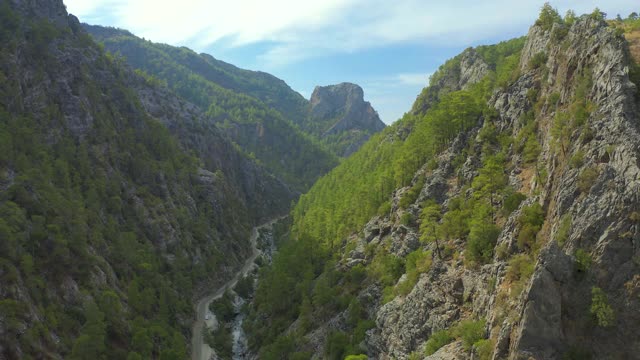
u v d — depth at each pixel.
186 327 144.00
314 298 125.62
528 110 107.50
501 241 77.19
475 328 67.31
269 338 129.75
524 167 95.50
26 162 134.50
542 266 56.88
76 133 172.25
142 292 135.12
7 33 168.12
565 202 64.12
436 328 79.25
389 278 109.38
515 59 143.12
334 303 120.88
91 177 164.88
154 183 196.38
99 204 155.25
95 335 99.81
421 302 86.19
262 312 148.12
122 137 199.25
